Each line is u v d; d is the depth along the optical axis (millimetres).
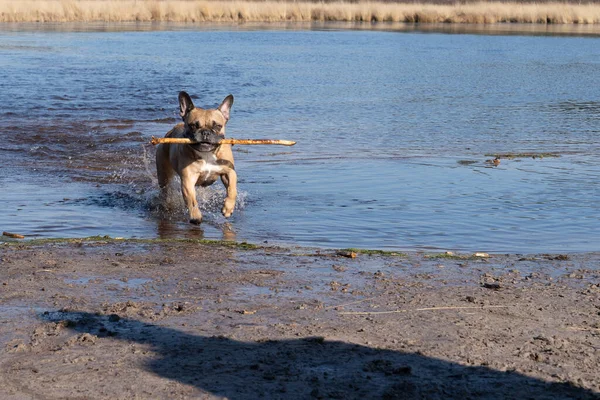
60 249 7988
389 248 8477
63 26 50562
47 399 4574
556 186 11664
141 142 15273
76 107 19578
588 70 31375
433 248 8500
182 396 4613
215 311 6137
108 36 43125
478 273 7352
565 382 4859
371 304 6355
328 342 5480
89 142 15039
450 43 44438
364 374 4938
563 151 14711
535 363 5168
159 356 5211
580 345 5492
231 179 9633
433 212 10102
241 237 8906
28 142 14805
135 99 21250
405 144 15320
